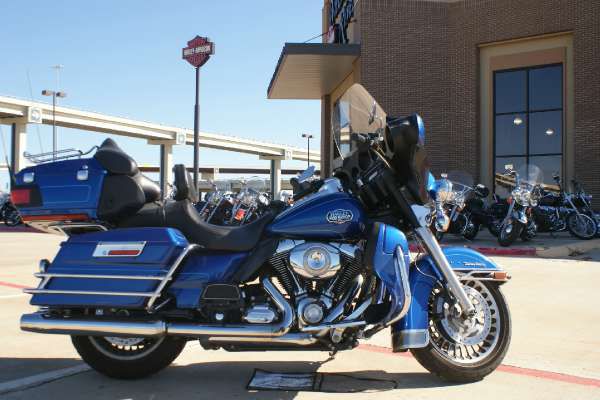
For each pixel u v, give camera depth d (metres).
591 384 4.24
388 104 20.80
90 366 4.39
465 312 4.14
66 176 4.20
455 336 4.24
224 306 3.99
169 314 4.04
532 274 9.83
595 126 18.58
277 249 3.99
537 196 14.27
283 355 5.00
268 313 3.93
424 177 4.15
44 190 4.21
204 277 4.04
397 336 4.09
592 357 4.92
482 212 15.69
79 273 4.10
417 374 4.46
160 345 4.34
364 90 4.34
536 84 20.14
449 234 17.08
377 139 4.12
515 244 14.61
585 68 18.78
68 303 4.06
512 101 20.56
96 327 4.00
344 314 3.96
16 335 5.61
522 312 6.75
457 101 20.81
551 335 5.68
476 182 20.53
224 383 4.27
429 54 20.94
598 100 18.55
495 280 4.29
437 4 20.98
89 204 4.13
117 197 4.13
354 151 4.30
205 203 18.41
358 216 4.03
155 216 4.21
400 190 4.17
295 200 4.24
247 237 4.06
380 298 4.01
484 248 13.58
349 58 21.08
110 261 4.08
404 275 3.95
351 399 3.91
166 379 4.37
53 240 18.33
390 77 20.81
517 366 4.66
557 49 19.67
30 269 10.61
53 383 4.27
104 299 4.03
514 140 20.53
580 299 7.56
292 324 3.92
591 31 18.69
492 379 4.33
